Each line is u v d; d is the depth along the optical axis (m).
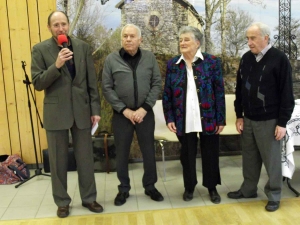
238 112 2.88
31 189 3.34
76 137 2.71
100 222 2.62
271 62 2.56
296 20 4.02
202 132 2.76
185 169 2.91
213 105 2.78
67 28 2.49
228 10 3.93
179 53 3.94
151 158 2.90
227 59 4.00
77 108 2.61
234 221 2.58
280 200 2.91
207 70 2.74
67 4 3.74
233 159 4.08
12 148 3.91
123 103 2.79
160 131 3.69
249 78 2.67
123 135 2.83
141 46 3.90
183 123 2.77
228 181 3.39
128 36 2.68
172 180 3.48
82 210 2.84
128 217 2.69
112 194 3.16
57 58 2.39
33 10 3.72
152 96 2.80
